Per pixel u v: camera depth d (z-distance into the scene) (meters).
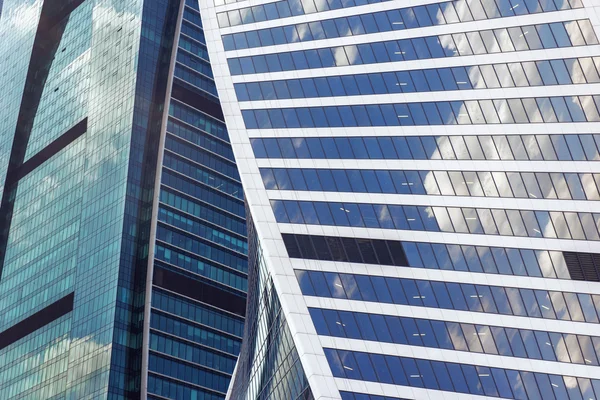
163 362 165.25
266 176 94.12
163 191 178.88
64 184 197.62
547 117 88.06
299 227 90.00
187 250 178.38
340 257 87.12
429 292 83.25
